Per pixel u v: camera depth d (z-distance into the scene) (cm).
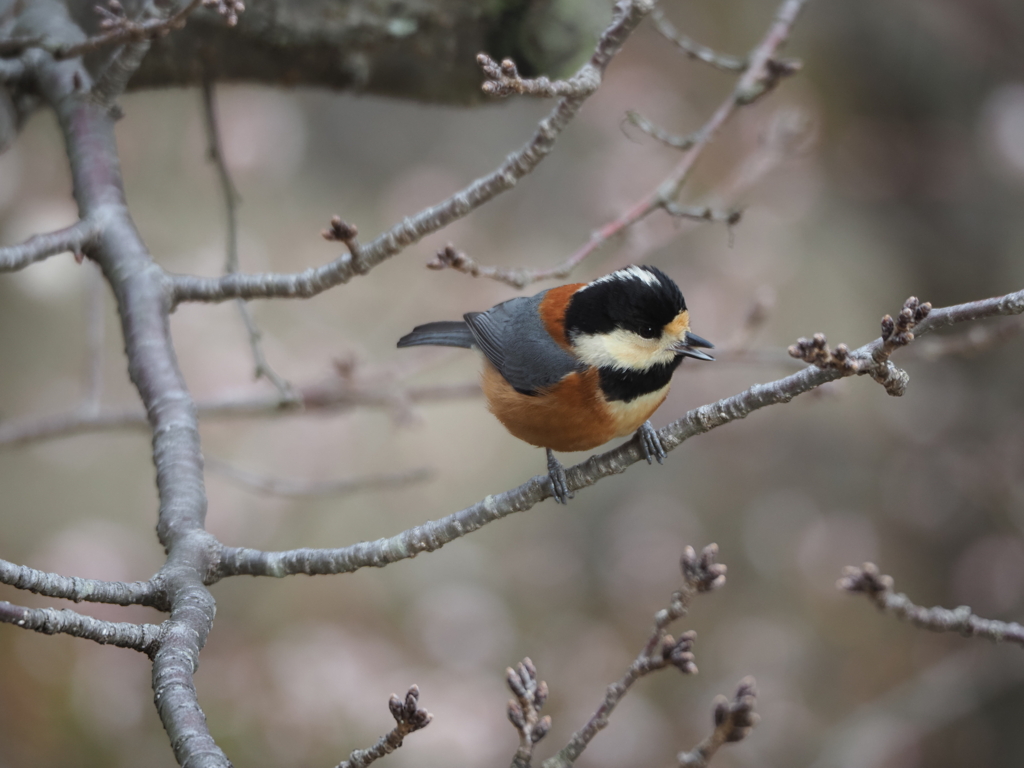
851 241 1456
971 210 1349
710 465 1534
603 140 1405
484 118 1506
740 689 403
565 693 1302
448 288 1402
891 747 1183
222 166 766
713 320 1401
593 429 633
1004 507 1286
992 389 1320
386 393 915
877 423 1456
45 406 1257
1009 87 1321
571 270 694
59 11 719
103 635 391
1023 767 1232
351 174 1480
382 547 486
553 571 1441
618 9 500
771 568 1460
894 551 1436
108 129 666
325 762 1084
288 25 738
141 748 1068
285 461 1349
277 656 1178
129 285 595
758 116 1370
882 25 1345
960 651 1321
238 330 1333
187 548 471
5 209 1127
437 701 1169
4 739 1025
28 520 1245
